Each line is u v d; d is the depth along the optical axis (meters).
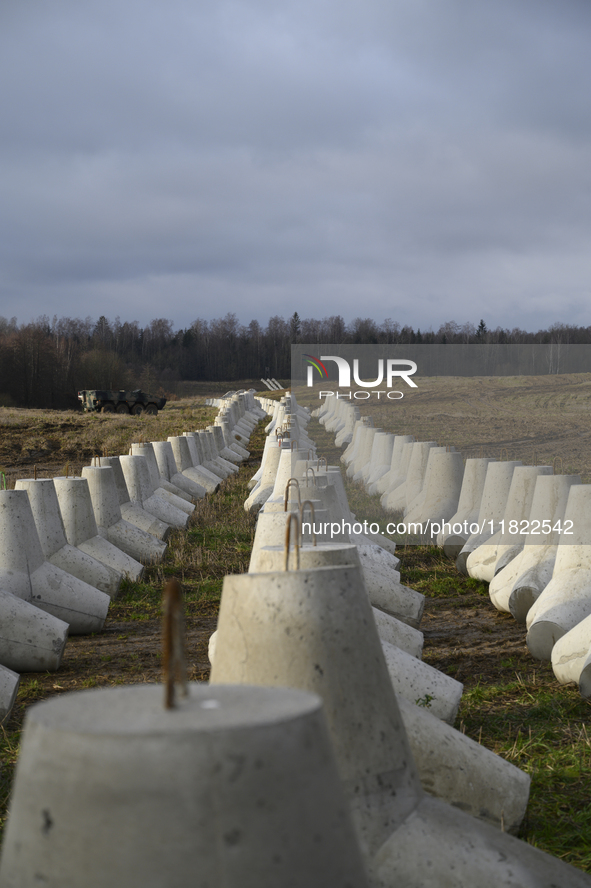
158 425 38.91
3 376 80.19
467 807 4.57
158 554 13.68
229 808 1.98
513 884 3.34
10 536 9.59
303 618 3.49
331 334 110.94
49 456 30.75
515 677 7.75
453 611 10.78
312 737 2.17
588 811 4.89
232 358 143.38
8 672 7.09
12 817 2.15
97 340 123.25
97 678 8.11
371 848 3.38
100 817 1.96
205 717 2.12
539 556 9.86
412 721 4.70
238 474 26.86
